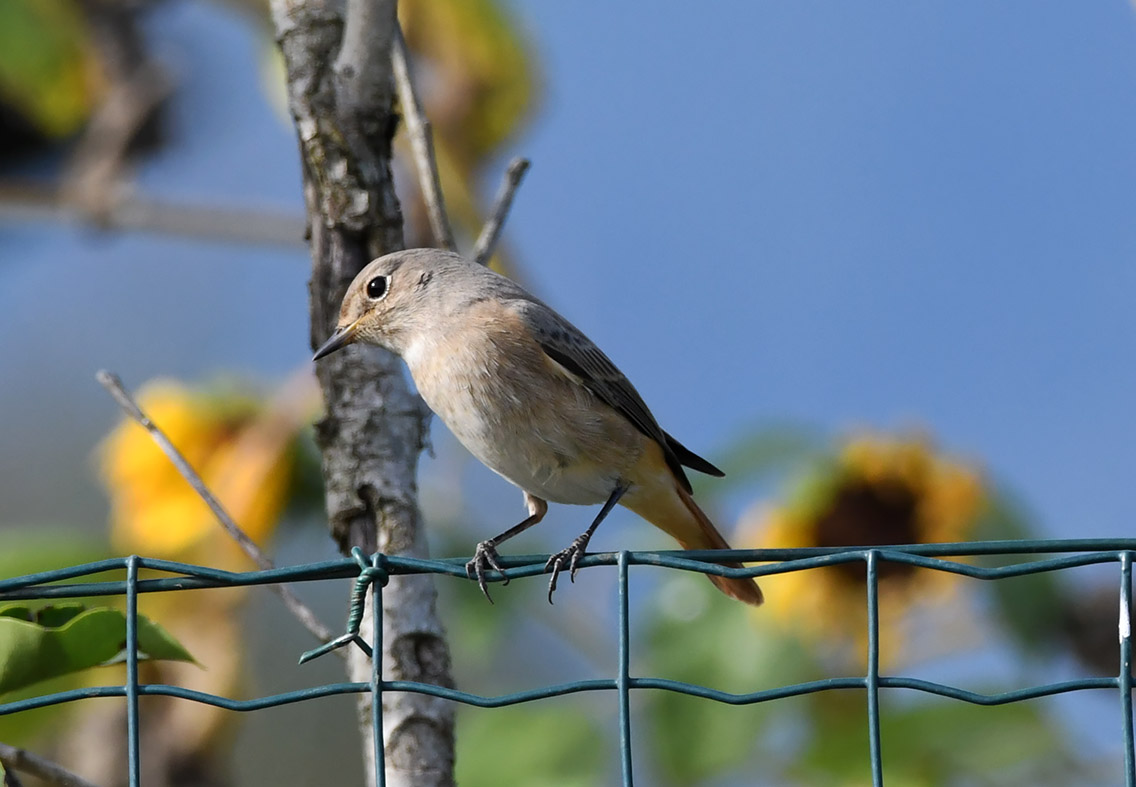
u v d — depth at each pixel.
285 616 17.97
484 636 11.77
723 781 10.35
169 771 10.59
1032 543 7.14
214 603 10.62
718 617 10.61
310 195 9.85
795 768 10.34
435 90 12.55
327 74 9.66
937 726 10.36
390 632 9.12
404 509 9.30
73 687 9.05
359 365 9.57
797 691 7.06
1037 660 10.44
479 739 10.77
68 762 10.68
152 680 10.73
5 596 7.57
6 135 14.02
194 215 13.49
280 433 10.82
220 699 7.34
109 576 10.33
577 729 10.67
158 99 14.15
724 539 10.93
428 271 10.41
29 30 13.90
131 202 13.53
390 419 9.48
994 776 10.31
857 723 10.45
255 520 10.65
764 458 10.95
